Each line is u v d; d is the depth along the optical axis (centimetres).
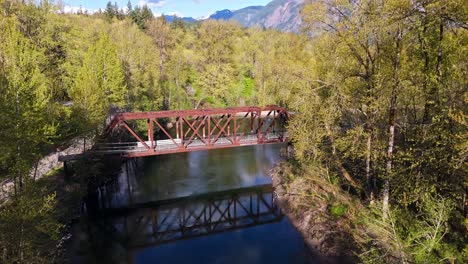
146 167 3694
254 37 7444
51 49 3997
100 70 3381
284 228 2288
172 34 7288
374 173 2084
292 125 2186
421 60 1739
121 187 3162
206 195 3005
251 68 7169
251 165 3753
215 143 3177
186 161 3906
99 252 2070
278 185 2973
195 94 6700
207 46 7081
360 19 1591
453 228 1515
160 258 2014
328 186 2430
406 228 1558
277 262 1894
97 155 2780
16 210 1286
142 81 4809
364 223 1834
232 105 6675
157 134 4859
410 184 1577
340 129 2131
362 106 1855
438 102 1521
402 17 1406
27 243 1350
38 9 3794
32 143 1452
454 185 1528
